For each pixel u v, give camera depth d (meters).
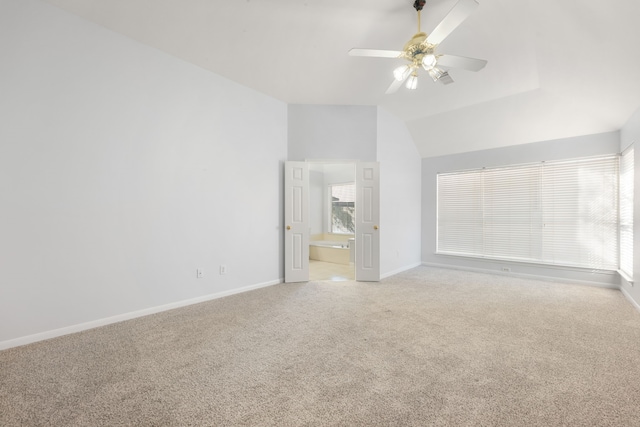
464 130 5.10
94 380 1.93
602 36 2.50
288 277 4.63
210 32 3.01
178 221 3.44
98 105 2.84
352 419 1.57
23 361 2.17
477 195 5.45
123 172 3.01
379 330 2.76
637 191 3.43
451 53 3.29
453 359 2.21
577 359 2.21
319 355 2.28
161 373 2.02
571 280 4.52
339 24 2.91
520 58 3.36
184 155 3.49
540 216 4.80
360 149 4.80
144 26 2.89
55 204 2.60
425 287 4.34
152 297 3.22
